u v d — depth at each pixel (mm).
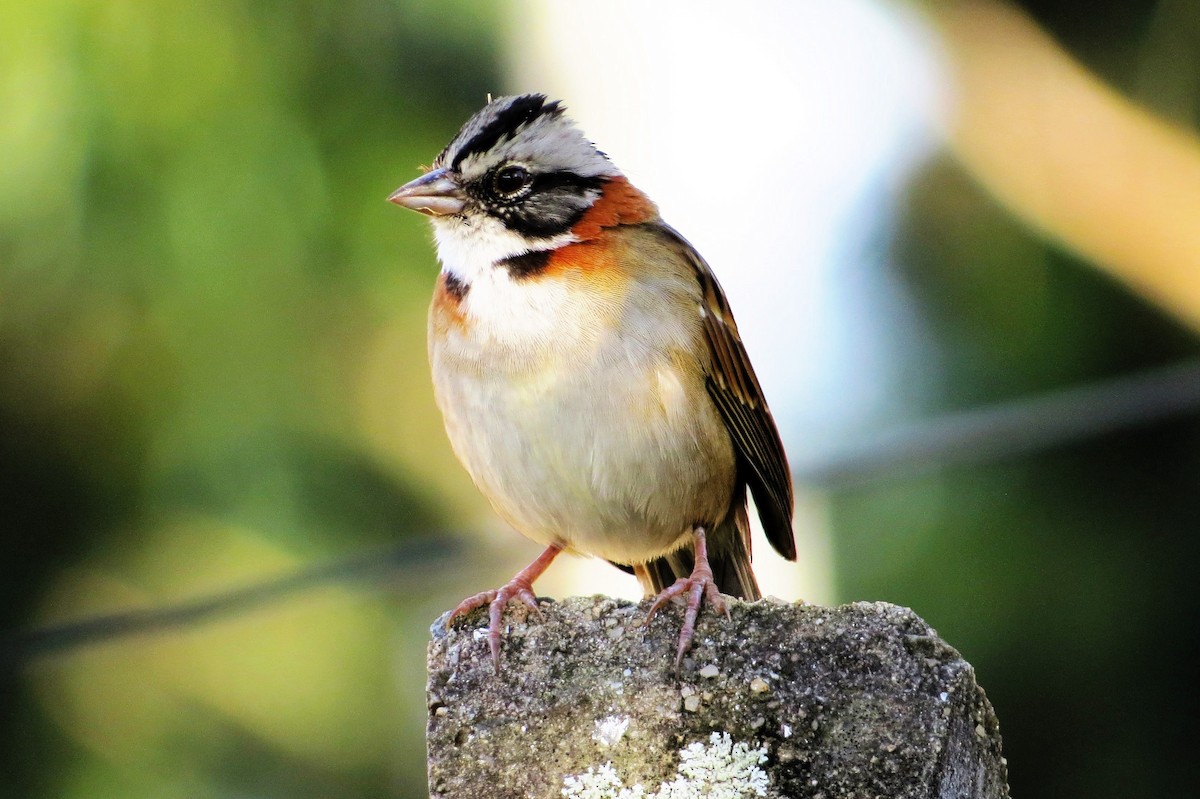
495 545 11664
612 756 5781
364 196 12609
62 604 12586
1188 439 12055
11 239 12102
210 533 12578
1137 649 11828
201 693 12789
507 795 5824
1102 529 11984
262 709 12836
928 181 13828
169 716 12734
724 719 5727
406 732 13109
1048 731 11797
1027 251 13297
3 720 12492
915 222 13656
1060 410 11797
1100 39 14289
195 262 12391
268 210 12445
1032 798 11695
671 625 5930
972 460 11867
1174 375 11820
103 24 12078
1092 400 11797
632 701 5824
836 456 11938
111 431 12594
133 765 12562
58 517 12617
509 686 5949
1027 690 11836
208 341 12523
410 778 13031
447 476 13039
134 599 12586
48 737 12539
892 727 5594
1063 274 13195
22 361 12391
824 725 5637
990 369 12836
